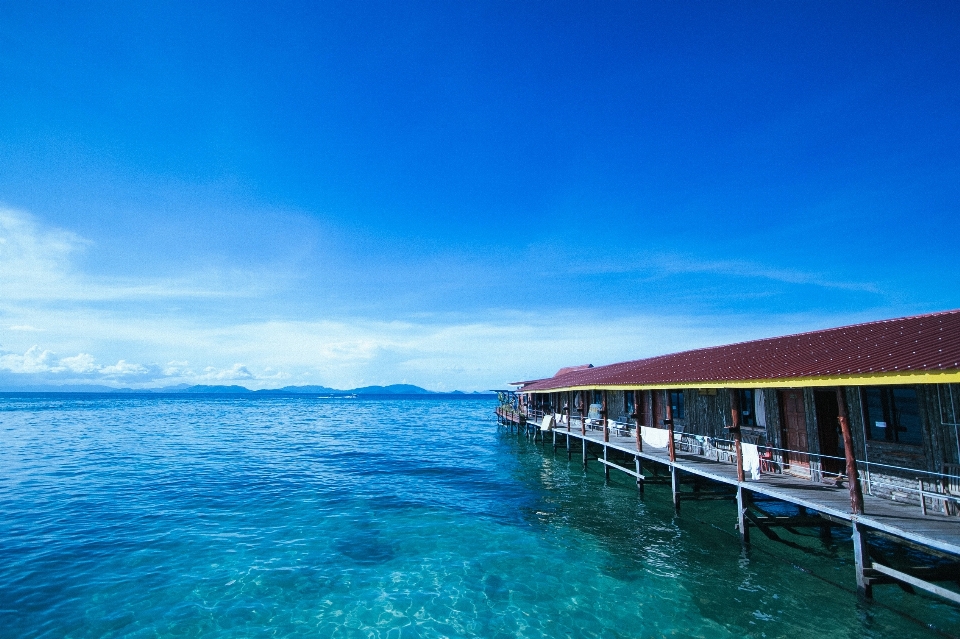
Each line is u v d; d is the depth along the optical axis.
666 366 21.09
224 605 10.47
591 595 10.90
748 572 11.92
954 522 9.53
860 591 9.91
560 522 16.45
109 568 12.36
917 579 8.95
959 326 10.96
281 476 24.84
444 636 9.29
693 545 13.95
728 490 19.70
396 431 53.78
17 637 9.14
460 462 30.08
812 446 13.74
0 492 20.67
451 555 13.43
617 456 28.23
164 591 11.10
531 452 34.03
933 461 10.56
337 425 62.06
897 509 10.52
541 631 9.42
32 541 14.32
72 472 25.38
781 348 15.97
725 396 17.67
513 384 59.56
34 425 53.31
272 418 74.88
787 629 9.25
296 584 11.52
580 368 50.78
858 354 11.38
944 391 10.45
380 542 14.50
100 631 9.38
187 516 17.11
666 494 19.88
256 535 15.06
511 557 13.25
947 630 8.96
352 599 10.78
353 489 21.78
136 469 26.47
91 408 96.12
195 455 32.19
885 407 11.86
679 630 9.34
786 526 13.44
